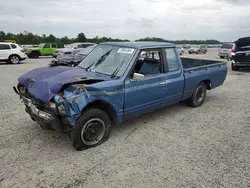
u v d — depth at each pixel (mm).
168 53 4379
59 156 3109
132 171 2801
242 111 5305
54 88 2918
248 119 4770
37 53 21500
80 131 3137
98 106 3377
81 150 3275
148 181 2609
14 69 12133
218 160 3094
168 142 3629
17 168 2805
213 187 2523
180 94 4758
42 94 2990
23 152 3191
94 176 2684
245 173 2799
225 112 5215
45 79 3277
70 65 4531
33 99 3189
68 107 2857
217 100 6285
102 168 2850
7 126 4070
